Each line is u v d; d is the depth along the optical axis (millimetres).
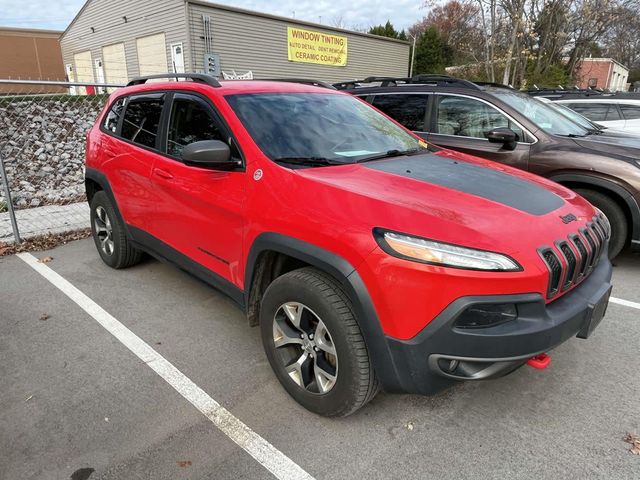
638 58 54094
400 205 2215
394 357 2148
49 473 2186
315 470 2213
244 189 2715
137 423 2512
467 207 2299
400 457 2285
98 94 12148
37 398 2709
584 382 2875
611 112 9188
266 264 2729
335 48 24172
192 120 3246
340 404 2365
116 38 22000
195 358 3119
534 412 2604
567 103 9672
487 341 2008
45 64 35781
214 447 2348
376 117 3652
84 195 7695
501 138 4602
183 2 17734
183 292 4098
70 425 2492
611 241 4492
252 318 2873
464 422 2525
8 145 10023
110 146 4094
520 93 5539
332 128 3174
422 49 35438
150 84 3932
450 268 1989
